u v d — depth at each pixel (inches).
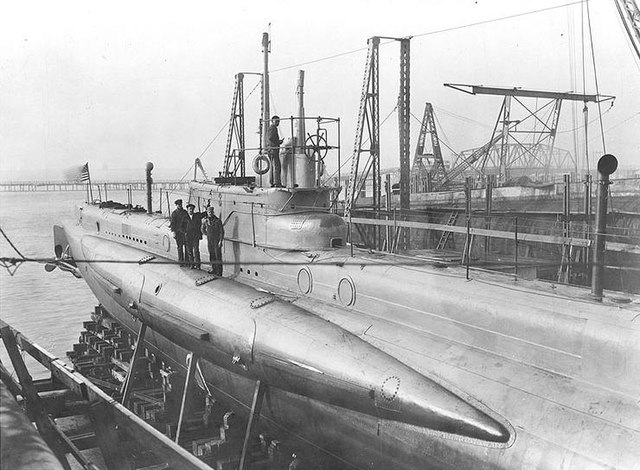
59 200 4092.0
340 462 376.2
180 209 552.4
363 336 376.2
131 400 557.6
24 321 1040.8
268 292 433.4
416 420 301.4
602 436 252.2
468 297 342.0
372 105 807.7
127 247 619.2
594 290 316.5
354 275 408.8
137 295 517.7
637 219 717.3
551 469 255.1
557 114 1132.5
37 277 1432.1
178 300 462.9
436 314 355.9
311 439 386.9
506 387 298.2
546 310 306.0
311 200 496.1
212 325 416.8
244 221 523.5
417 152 1427.2
